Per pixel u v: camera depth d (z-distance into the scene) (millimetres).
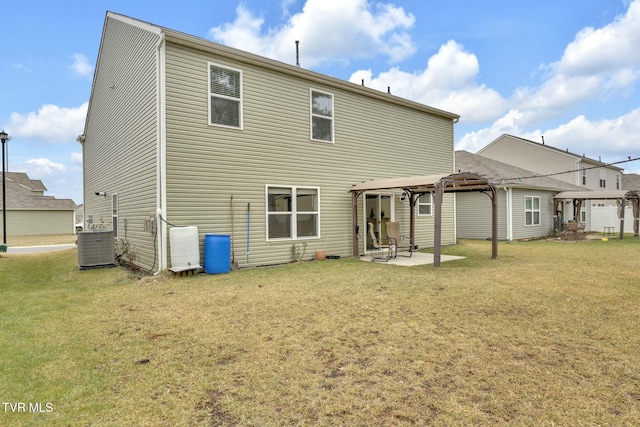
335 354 3525
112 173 11078
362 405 2643
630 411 2551
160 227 7453
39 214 26844
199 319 4629
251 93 8727
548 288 6145
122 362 3381
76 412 2561
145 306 5277
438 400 2699
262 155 8898
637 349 3611
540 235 18469
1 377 3076
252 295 5801
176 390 2871
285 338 3949
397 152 11953
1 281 7680
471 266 8625
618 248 12672
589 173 25859
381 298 5539
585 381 2975
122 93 9836
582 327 4242
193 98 7863
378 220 11562
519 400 2695
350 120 10742
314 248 9891
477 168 18719
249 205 8664
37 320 4652
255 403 2682
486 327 4254
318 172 9992
